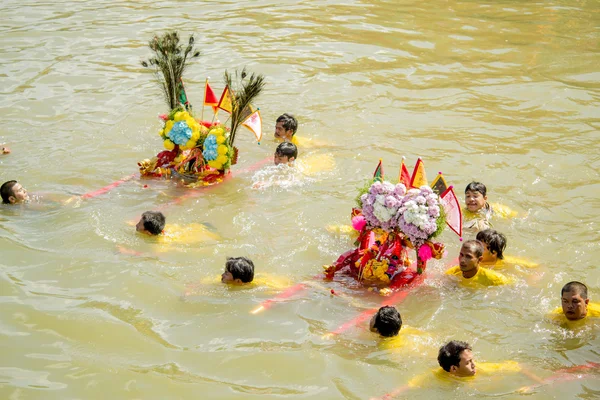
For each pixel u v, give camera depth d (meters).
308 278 7.56
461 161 10.15
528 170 9.87
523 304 7.09
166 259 7.75
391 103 12.34
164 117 9.75
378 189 7.51
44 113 11.68
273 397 5.79
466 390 5.87
